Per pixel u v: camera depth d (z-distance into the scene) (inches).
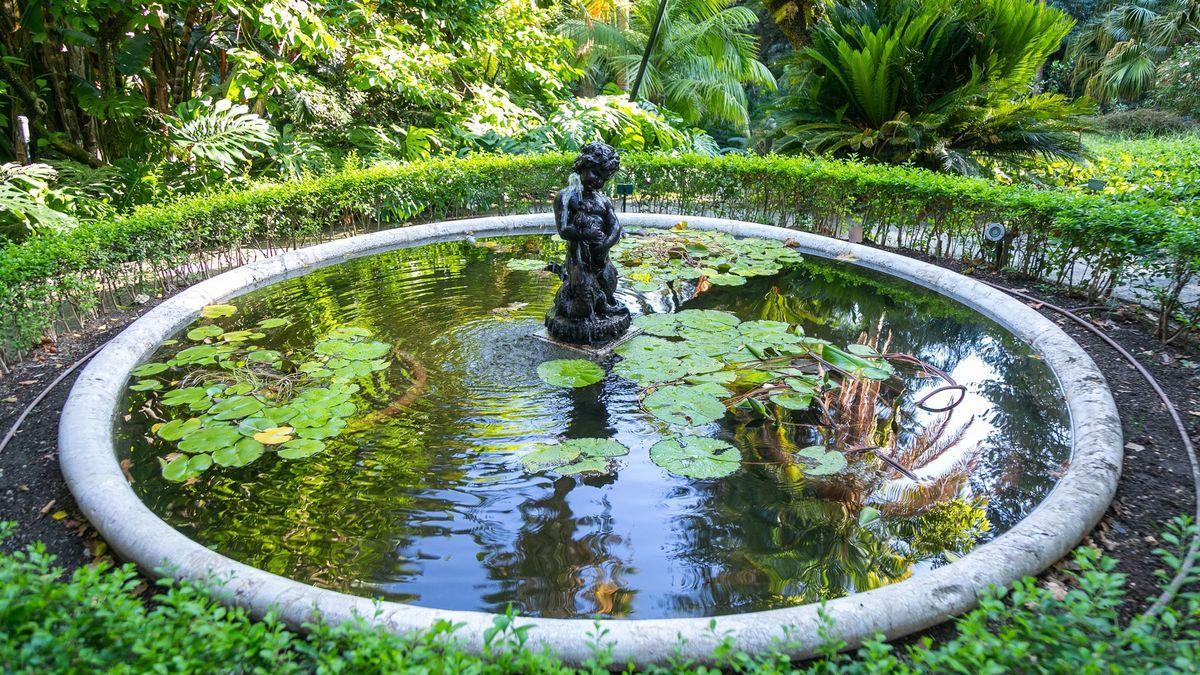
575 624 84.1
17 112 320.8
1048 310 204.8
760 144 636.1
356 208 298.2
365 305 209.9
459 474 125.3
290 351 176.7
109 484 113.3
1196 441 132.8
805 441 137.3
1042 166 364.2
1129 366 166.2
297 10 319.6
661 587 99.7
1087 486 112.8
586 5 511.8
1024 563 97.0
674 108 567.2
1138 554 103.7
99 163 323.9
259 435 136.2
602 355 174.7
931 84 386.3
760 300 219.0
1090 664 63.6
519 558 105.1
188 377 161.8
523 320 196.2
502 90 435.5
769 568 103.7
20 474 123.7
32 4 288.7
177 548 98.0
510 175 336.5
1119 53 650.8
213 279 219.9
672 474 125.6
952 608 90.2
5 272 168.2
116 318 203.6
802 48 441.4
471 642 81.7
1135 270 199.5
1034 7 355.6
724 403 150.6
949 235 265.4
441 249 277.4
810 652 83.8
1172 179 283.3
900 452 133.8
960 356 179.3
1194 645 71.2
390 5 394.3
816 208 303.6
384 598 96.9
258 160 355.3
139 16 301.3
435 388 156.9
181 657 63.2
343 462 129.2
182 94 374.3
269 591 89.7
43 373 165.3
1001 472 128.3
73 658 64.4
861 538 110.4
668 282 233.6
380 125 398.3
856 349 176.4
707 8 530.0
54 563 102.0
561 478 123.6
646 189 341.7
